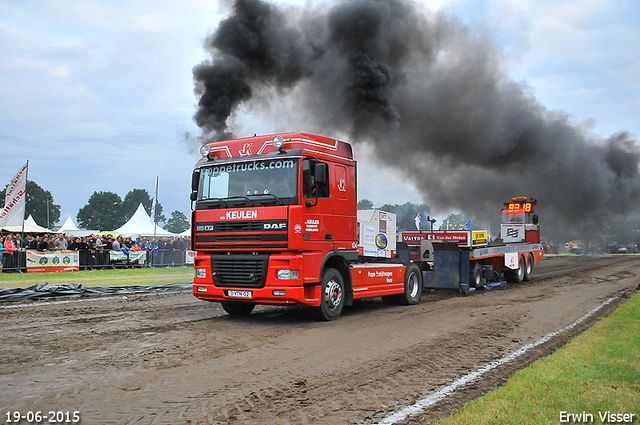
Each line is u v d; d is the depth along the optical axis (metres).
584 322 9.80
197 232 9.96
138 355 6.73
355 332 8.61
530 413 4.47
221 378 5.69
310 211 9.23
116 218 125.31
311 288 9.38
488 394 5.06
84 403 4.76
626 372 5.77
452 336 8.38
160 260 24.61
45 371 5.86
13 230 33.78
